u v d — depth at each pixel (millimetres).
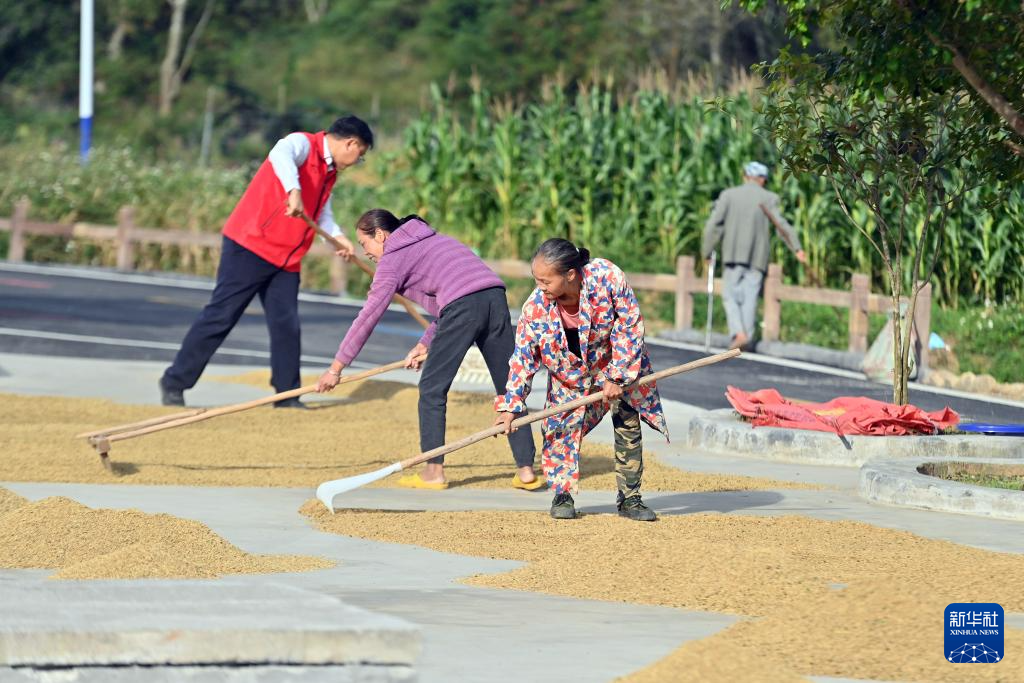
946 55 10820
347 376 10211
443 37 71375
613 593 6461
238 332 21109
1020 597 6387
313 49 74250
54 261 31688
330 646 3861
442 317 9906
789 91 12641
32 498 8961
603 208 27844
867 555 7352
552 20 61344
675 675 4926
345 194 31703
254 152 63844
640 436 8523
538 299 8312
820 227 24156
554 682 4926
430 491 9789
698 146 25844
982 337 19719
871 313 21984
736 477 10508
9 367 16656
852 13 11109
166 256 31234
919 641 5539
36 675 3727
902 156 12570
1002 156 12266
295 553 7469
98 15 72875
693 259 22594
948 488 9109
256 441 11688
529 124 28484
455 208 28859
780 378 17703
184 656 3789
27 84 70625
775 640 5551
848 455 11297
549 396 8547
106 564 6762
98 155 34438
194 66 73062
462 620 5898
